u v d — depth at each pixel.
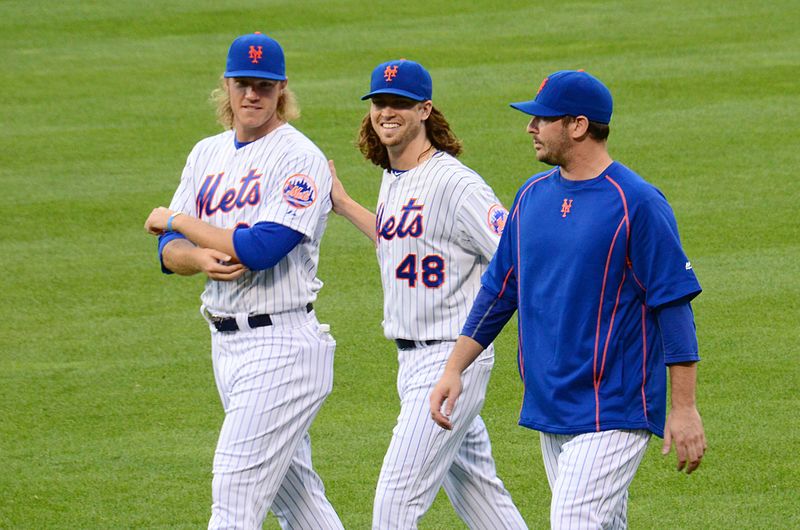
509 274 16.66
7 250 37.16
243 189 18.22
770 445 23.66
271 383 17.81
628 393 15.52
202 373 28.33
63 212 40.38
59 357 29.38
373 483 22.69
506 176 42.69
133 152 46.94
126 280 34.72
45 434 25.06
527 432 24.86
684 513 21.11
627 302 15.50
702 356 28.23
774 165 42.78
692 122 48.19
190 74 58.38
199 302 33.09
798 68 55.09
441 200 17.98
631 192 15.29
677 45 59.62
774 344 28.75
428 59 58.84
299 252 18.23
